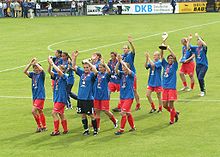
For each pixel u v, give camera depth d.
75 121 20.91
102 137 18.38
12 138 18.62
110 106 23.30
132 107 23.06
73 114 22.09
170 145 17.09
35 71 19.42
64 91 18.86
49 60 18.98
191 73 25.78
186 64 25.72
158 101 23.58
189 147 16.80
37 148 17.31
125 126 19.83
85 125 18.67
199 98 24.20
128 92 18.67
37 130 19.44
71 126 20.12
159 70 21.64
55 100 18.88
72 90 26.84
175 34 50.47
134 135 18.48
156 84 21.62
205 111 21.69
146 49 41.19
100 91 19.09
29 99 25.31
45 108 23.38
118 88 22.67
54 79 18.98
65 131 19.03
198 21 62.56
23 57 38.94
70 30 56.94
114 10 80.75
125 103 18.69
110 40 47.66
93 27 59.44
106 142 17.72
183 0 79.56
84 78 18.38
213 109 22.02
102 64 19.14
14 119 21.42
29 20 71.00
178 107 22.50
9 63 36.34
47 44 46.09
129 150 16.72
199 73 24.58
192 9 79.88
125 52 22.12
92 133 18.97
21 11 78.50
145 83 28.23
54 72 19.94
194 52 25.12
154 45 43.38
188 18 67.56
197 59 24.67
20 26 62.44
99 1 82.25
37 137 18.67
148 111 22.19
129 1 82.81
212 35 48.62
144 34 51.25
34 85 19.34
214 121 20.02
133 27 58.06
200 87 24.77
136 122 20.33
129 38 21.88
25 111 22.83
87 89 18.33
